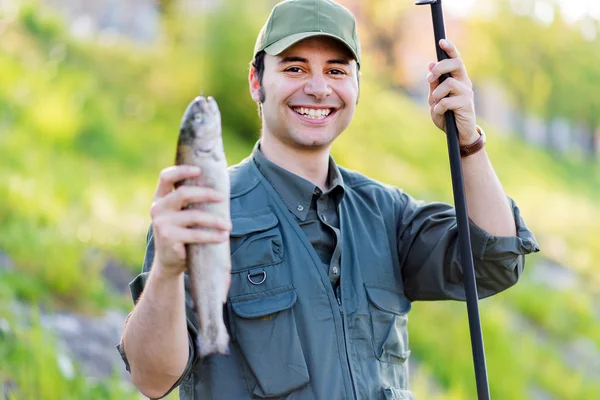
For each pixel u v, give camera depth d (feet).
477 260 10.71
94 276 22.88
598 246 46.93
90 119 33.78
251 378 9.57
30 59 36.32
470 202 10.66
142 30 45.80
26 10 39.81
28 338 18.15
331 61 10.23
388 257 10.61
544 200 52.44
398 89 62.08
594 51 75.51
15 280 20.93
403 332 10.59
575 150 72.90
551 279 40.06
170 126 37.52
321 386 9.59
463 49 71.05
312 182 10.44
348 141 43.75
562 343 33.78
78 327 20.59
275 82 10.22
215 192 8.03
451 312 29.43
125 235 26.22
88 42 41.78
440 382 26.16
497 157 57.21
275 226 10.03
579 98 73.77
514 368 28.30
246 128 40.55
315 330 9.73
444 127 10.64
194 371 9.73
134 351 8.85
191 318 9.32
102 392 18.20
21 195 25.22
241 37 40.65
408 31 61.82
